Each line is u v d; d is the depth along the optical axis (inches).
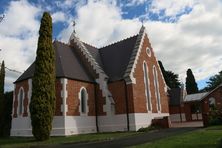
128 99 1162.0
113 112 1183.6
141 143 663.1
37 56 911.0
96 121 1188.5
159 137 797.2
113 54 1400.1
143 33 1401.3
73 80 1106.1
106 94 1197.1
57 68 1107.3
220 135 700.0
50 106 884.0
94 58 1364.4
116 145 649.0
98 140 799.1
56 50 1214.3
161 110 1419.8
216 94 1823.3
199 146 507.8
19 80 1198.9
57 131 1010.1
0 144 784.3
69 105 1053.8
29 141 840.9
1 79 1333.7
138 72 1253.7
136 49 1299.2
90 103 1175.0
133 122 1129.4
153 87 1385.3
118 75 1232.2
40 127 848.9
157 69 1491.1
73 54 1307.8
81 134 1044.5
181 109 2081.7
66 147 658.8
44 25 941.2
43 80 886.4
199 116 2028.8
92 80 1226.0
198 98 2085.4
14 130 1157.7
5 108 1369.3
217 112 1252.5
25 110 1123.9
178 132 948.6
